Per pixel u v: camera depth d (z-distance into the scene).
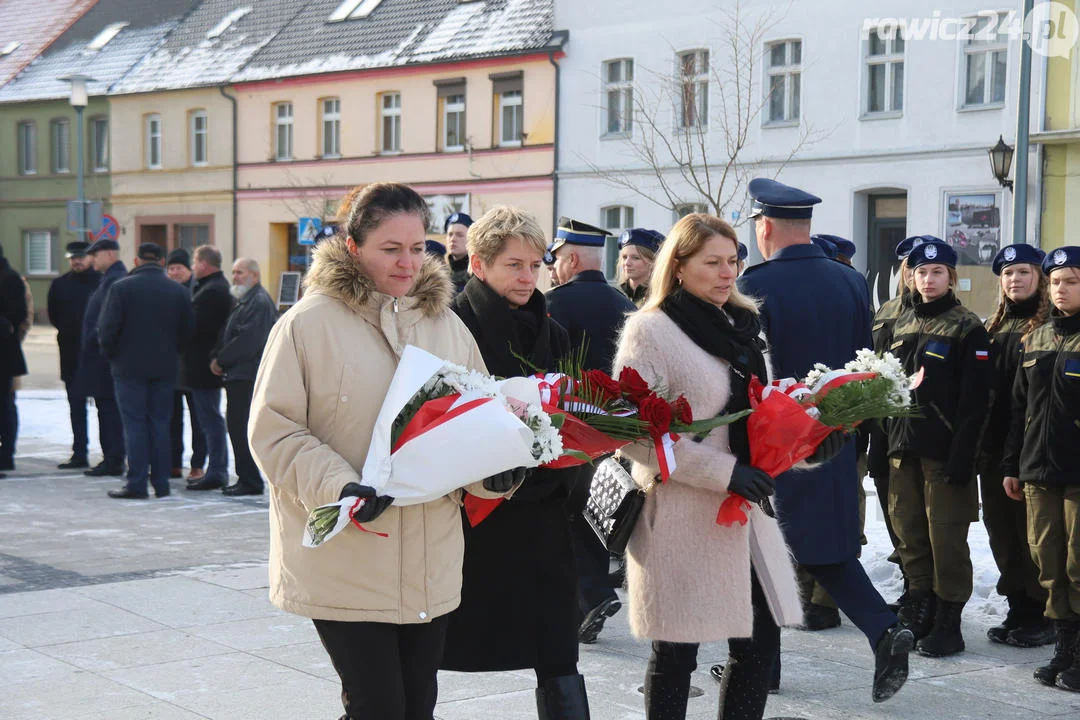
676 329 4.07
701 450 3.95
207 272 10.92
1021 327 6.07
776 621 4.25
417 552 3.34
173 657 5.66
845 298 5.09
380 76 32.09
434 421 3.19
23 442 14.29
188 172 36.59
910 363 6.06
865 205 24.67
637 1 27.02
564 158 28.67
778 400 3.96
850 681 5.49
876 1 23.80
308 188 33.78
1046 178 22.20
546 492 4.06
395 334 3.39
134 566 7.66
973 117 22.91
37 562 7.77
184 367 10.84
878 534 8.47
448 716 4.91
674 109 26.39
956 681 5.52
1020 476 5.61
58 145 40.38
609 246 27.98
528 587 4.09
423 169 31.44
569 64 28.42
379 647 3.32
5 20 44.47
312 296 3.38
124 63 38.97
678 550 4.07
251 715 4.88
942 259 6.05
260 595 6.87
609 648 5.98
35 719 4.80
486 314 4.19
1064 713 5.08
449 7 32.22
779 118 25.39
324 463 3.16
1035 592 6.08
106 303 10.27
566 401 3.68
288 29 35.56
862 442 6.80
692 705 5.11
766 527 4.32
